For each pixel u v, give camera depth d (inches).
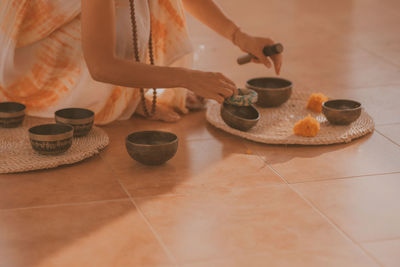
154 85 82.4
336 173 80.4
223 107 92.4
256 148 88.5
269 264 60.9
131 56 92.8
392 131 94.4
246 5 184.9
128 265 60.4
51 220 68.4
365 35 154.5
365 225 68.2
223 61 131.8
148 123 98.0
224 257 62.0
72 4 90.6
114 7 81.0
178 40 98.5
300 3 189.0
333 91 113.3
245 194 74.9
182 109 101.3
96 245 63.8
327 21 167.8
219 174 80.2
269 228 67.4
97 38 78.8
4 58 92.1
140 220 68.7
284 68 128.0
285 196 74.4
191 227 67.5
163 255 62.2
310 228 67.4
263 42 96.8
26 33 92.4
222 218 69.4
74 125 86.7
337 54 138.3
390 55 137.5
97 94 93.5
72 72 93.7
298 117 98.2
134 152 80.4
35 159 81.0
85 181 77.8
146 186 76.7
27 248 63.1
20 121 92.2
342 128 93.1
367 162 83.7
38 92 96.2
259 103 102.0
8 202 72.1
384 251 63.3
